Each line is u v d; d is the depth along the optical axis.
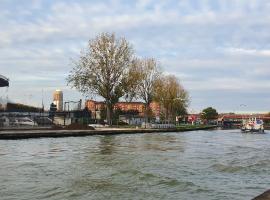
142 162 27.98
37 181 19.56
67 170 23.30
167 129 103.25
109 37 93.12
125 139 57.62
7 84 65.00
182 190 18.42
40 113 88.38
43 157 30.17
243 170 25.42
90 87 92.62
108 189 18.12
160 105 135.88
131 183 19.61
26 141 46.25
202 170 24.88
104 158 30.20
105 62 92.75
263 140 69.81
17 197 16.31
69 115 95.31
